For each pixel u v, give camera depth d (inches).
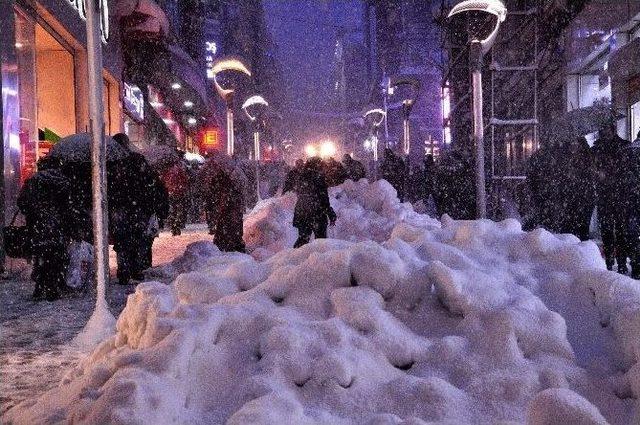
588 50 841.5
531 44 1013.8
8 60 547.2
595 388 150.5
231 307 168.4
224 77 1191.6
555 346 159.5
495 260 195.8
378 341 159.3
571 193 457.7
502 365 155.0
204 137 2418.8
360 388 147.3
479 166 475.5
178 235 829.8
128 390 133.2
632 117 717.3
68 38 804.0
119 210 436.5
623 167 407.5
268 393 139.9
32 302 369.7
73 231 390.0
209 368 152.1
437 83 3024.1
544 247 197.0
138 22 1090.7
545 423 121.3
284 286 181.6
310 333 157.1
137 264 448.5
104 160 266.7
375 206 644.7
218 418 140.6
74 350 248.4
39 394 189.3
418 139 2994.6
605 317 167.6
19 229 375.6
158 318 159.6
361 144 3838.6
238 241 556.4
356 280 179.5
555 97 994.7
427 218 599.2
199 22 2320.4
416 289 176.6
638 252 405.7
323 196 512.4
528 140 979.9
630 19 735.1
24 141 597.0
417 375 156.4
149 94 1440.7
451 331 168.2
